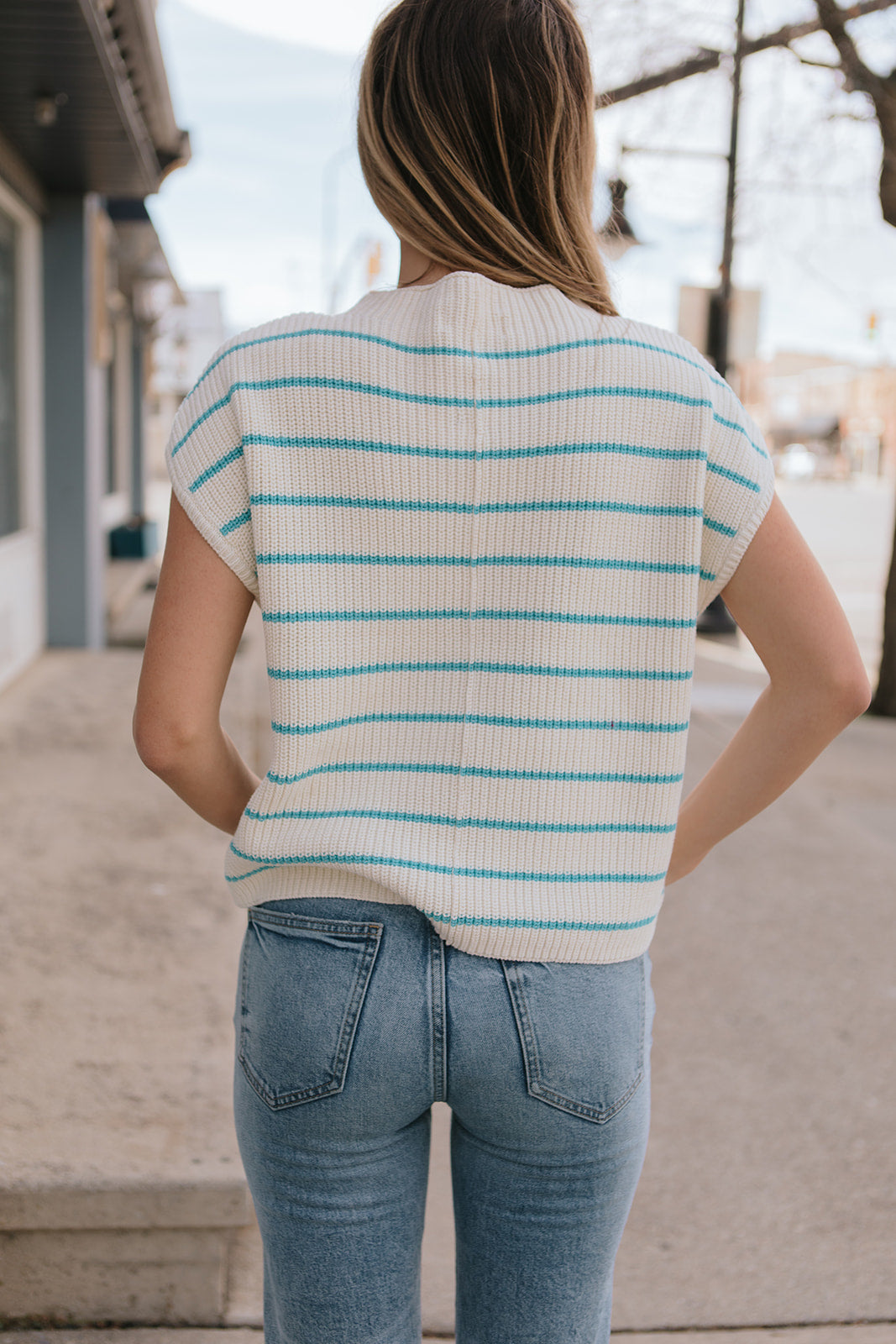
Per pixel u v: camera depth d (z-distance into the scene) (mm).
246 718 5207
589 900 980
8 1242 1853
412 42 1026
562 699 972
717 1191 2354
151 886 3184
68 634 7469
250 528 967
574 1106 987
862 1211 2301
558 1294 1036
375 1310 1036
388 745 999
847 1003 3209
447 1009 966
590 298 1029
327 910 991
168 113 6480
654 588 978
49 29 4422
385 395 955
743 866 4332
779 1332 1967
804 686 995
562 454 951
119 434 12727
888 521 31031
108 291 9906
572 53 1042
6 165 5980
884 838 4832
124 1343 1854
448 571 974
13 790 4125
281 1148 1009
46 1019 2373
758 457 993
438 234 1021
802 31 7156
